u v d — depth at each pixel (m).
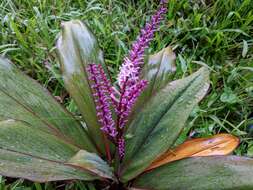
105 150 0.39
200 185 0.32
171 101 0.36
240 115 0.50
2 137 0.33
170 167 0.34
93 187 0.40
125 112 0.35
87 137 0.39
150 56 0.43
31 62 0.53
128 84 0.34
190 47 0.60
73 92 0.38
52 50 0.53
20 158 0.32
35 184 0.39
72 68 0.39
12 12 0.59
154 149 0.35
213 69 0.56
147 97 0.40
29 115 0.37
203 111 0.47
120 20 0.60
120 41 0.54
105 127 0.35
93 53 0.41
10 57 0.54
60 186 0.42
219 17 0.63
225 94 0.50
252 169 0.32
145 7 0.64
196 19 0.60
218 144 0.39
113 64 0.55
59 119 0.38
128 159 0.36
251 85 0.51
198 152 0.38
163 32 0.60
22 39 0.54
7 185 0.41
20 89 0.38
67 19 0.59
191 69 0.53
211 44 0.58
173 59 0.42
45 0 0.61
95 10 0.61
